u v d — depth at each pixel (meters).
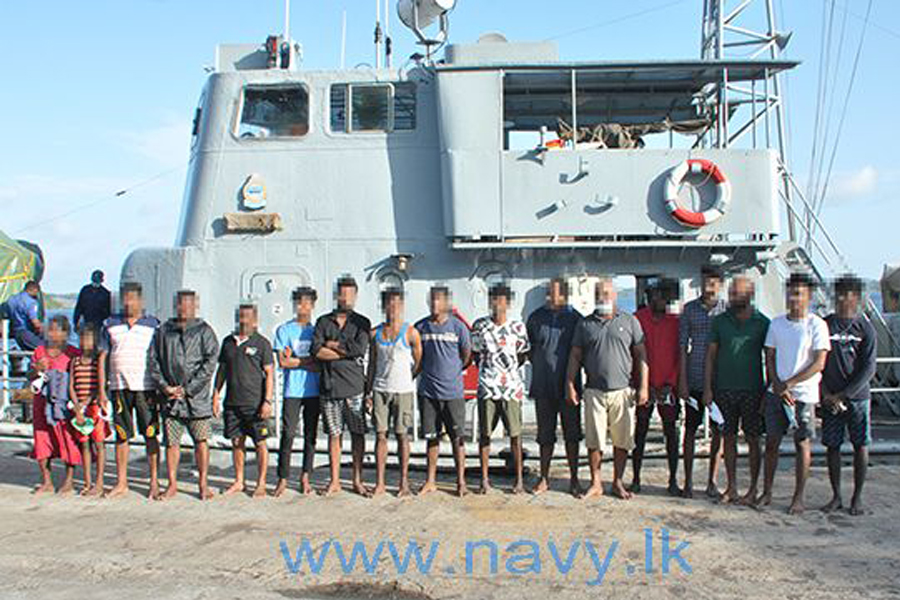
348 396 7.02
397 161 9.16
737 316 6.55
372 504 6.73
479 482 7.63
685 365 6.75
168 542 5.75
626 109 11.25
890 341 10.34
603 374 6.72
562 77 9.59
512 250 8.87
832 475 6.35
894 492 6.90
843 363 6.23
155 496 7.03
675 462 6.94
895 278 13.75
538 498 6.85
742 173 8.71
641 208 8.72
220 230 9.16
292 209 9.13
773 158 8.74
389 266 9.01
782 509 6.40
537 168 8.73
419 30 9.53
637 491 7.07
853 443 6.22
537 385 7.04
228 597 4.69
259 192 9.12
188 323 6.97
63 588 4.86
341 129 9.27
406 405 6.98
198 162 9.34
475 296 8.90
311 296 7.27
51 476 8.13
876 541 5.55
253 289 9.05
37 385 7.33
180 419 7.01
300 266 9.06
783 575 4.90
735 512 6.33
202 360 6.93
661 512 6.35
